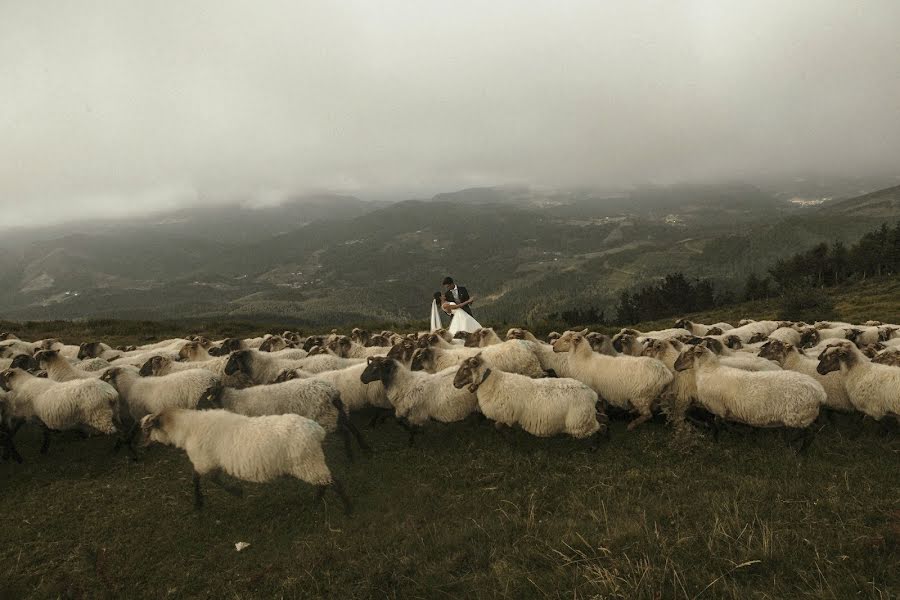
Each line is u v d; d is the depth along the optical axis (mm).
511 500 7664
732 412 9250
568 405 9148
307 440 7668
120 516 8164
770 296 109438
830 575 5145
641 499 7227
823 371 10172
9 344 16359
